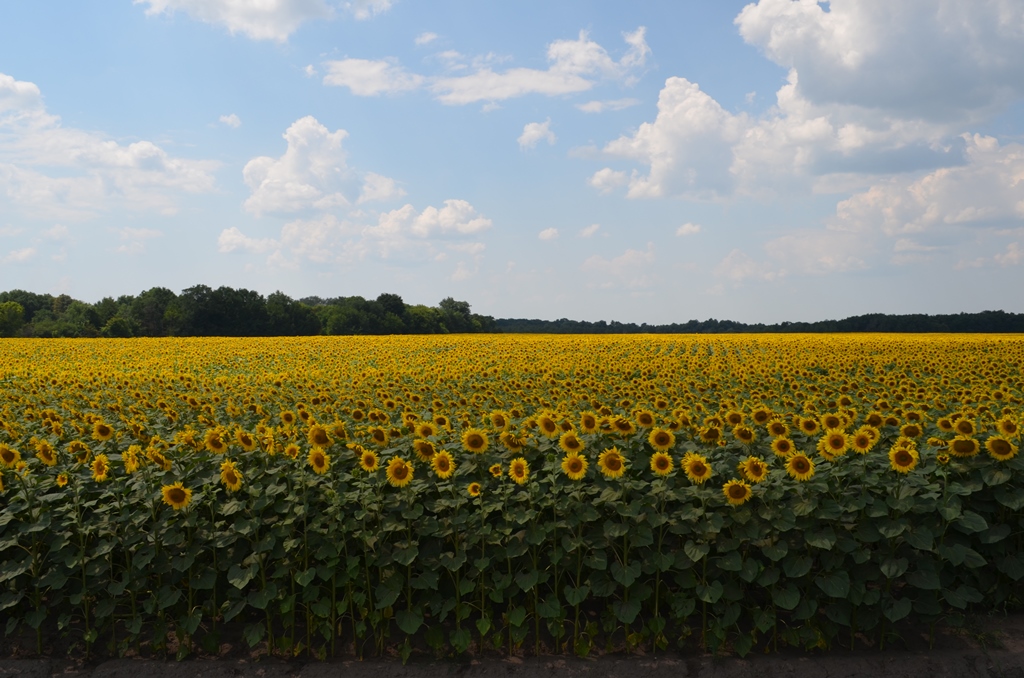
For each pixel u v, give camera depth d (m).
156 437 8.95
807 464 7.14
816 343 38.00
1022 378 16.38
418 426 8.59
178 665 7.33
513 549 7.28
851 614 7.13
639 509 7.15
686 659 7.06
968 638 7.14
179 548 7.65
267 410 12.76
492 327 152.62
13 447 9.33
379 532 7.38
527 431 8.71
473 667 7.12
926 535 6.86
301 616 7.91
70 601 7.74
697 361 23.78
